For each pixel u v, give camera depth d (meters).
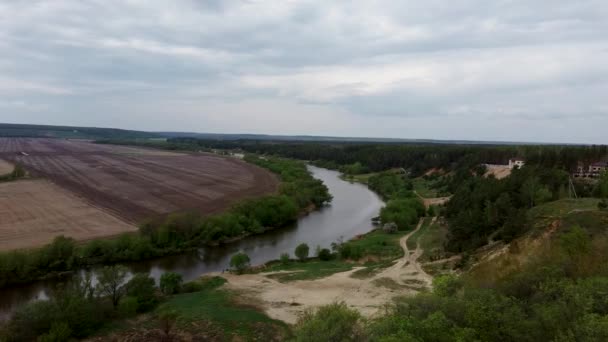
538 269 32.41
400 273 52.81
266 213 84.81
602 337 18.25
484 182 84.88
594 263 34.06
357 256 61.59
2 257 52.16
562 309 21.84
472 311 22.92
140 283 42.84
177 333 35.78
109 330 36.12
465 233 60.19
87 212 85.19
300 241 75.88
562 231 43.69
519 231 51.09
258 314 39.81
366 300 43.81
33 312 35.31
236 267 56.50
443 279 35.34
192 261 63.09
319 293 46.22
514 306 23.44
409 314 25.14
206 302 42.97
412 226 84.25
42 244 63.56
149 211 88.38
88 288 41.44
